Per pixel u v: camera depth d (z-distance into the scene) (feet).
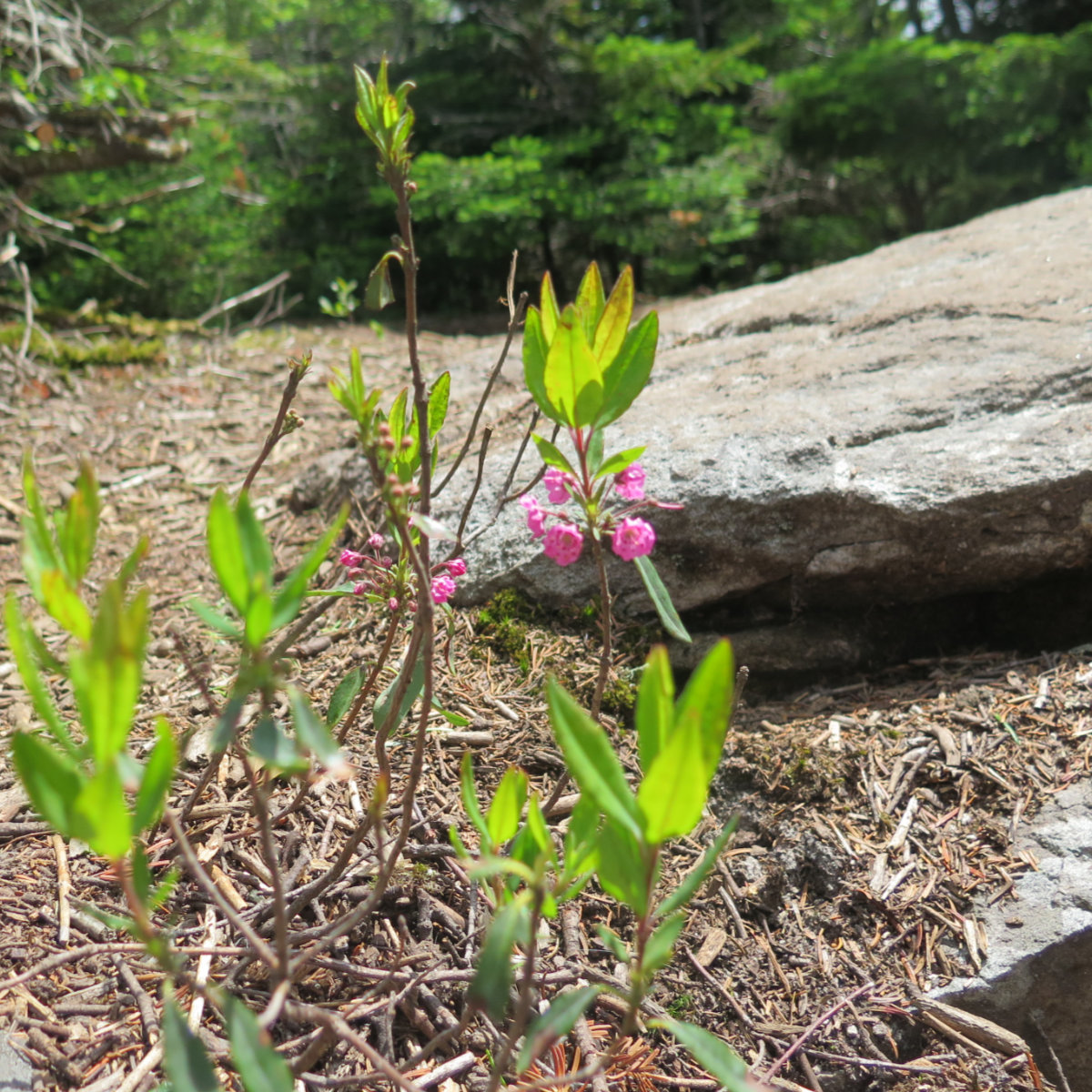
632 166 37.81
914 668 9.19
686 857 7.36
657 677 3.71
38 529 3.74
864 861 7.15
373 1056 4.17
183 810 6.33
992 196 45.65
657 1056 5.95
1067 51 39.50
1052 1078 6.40
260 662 3.53
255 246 36.78
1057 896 6.69
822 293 14.53
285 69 40.04
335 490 12.44
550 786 7.66
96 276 31.35
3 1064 4.92
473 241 36.01
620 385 4.63
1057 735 7.84
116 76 22.20
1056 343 10.41
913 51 41.52
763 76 40.37
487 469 11.18
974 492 8.73
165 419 16.37
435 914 6.33
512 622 9.49
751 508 9.28
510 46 40.22
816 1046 6.13
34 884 6.36
